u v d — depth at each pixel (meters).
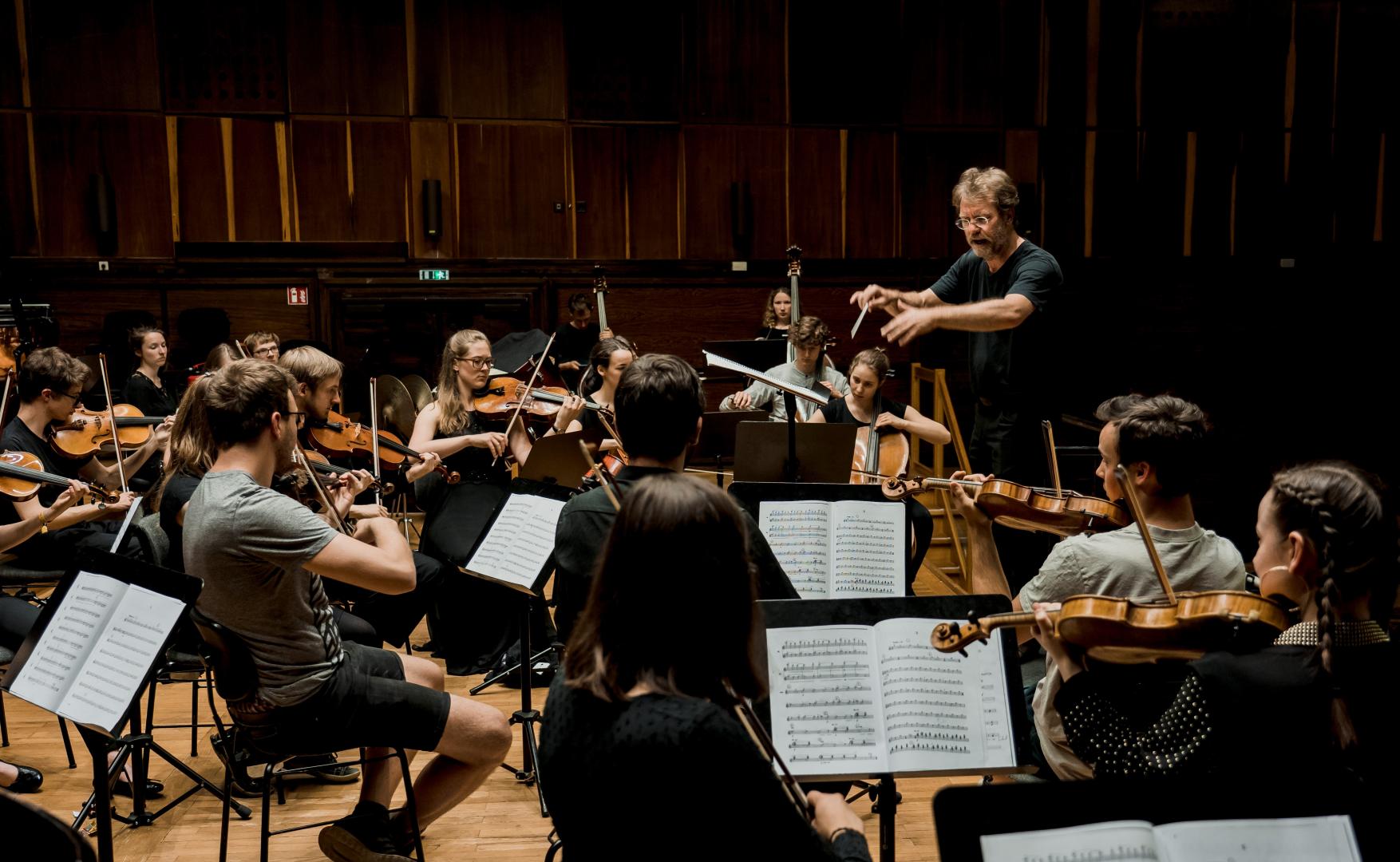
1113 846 1.42
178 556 3.27
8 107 7.10
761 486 2.97
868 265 8.23
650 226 8.00
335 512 2.88
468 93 7.69
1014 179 8.24
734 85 7.97
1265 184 8.35
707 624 1.40
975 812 1.44
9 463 4.04
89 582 2.44
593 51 7.80
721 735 1.31
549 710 1.47
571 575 2.33
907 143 8.17
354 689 2.48
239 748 2.94
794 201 8.12
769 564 2.24
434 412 4.87
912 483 3.75
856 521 2.97
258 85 7.43
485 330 7.81
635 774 1.32
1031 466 3.64
